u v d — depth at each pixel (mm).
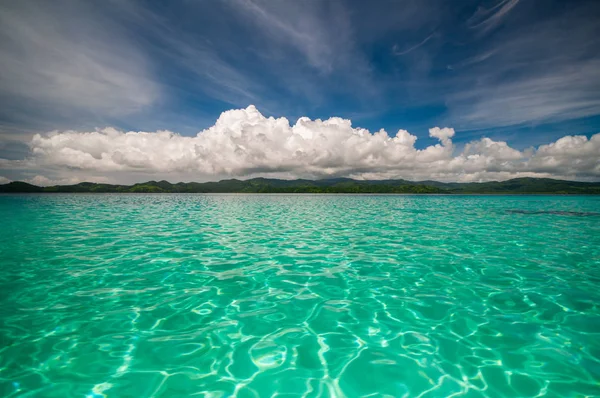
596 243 9281
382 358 3148
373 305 4496
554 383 2750
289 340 3506
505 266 6602
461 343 3426
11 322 3873
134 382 2752
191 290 5102
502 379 2807
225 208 26203
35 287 5176
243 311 4281
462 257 7453
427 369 2959
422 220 16219
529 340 3488
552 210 23641
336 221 15625
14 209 22484
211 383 2750
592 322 3908
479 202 38625
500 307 4395
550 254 7770
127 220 15789
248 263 6895
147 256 7508
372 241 9719
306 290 5129
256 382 2768
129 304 4484
